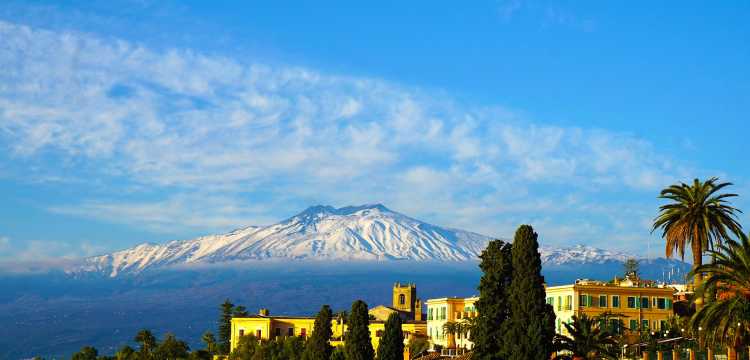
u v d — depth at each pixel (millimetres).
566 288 174750
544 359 124375
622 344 153750
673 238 143125
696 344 140375
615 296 173875
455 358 181500
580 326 130750
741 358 115312
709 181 142000
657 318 174375
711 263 105438
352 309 167375
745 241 103438
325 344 173875
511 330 125875
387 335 166625
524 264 127375
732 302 101000
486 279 131000
